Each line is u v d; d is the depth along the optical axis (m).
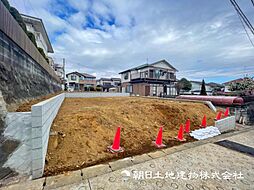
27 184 2.19
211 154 3.62
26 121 2.46
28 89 4.71
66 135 3.42
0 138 2.29
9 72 3.34
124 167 2.83
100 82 44.91
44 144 2.57
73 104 8.41
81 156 2.99
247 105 8.79
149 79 23.12
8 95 3.07
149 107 6.68
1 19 2.96
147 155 3.41
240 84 19.73
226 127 6.13
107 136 3.91
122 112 5.68
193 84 39.53
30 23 15.41
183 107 7.46
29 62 5.26
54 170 2.54
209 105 8.88
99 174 2.55
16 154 2.30
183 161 3.18
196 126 6.06
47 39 20.34
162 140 4.37
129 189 2.21
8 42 3.39
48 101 3.13
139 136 4.35
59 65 34.81
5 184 2.14
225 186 2.39
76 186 2.22
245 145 4.34
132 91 26.36
